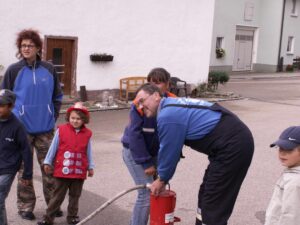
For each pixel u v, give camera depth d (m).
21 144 4.30
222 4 26.50
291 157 3.05
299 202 2.94
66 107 12.55
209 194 3.76
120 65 14.35
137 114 4.11
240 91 19.00
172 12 15.56
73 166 4.75
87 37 13.45
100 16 13.64
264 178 6.98
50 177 4.99
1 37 11.75
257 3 29.09
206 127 3.66
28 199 5.06
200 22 16.52
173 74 15.95
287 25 29.86
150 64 15.20
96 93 13.88
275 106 15.33
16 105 4.85
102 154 8.08
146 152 4.15
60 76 13.12
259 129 11.05
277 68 29.73
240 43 28.50
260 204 5.86
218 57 26.86
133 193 6.04
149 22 14.95
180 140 3.66
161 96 3.96
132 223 4.31
